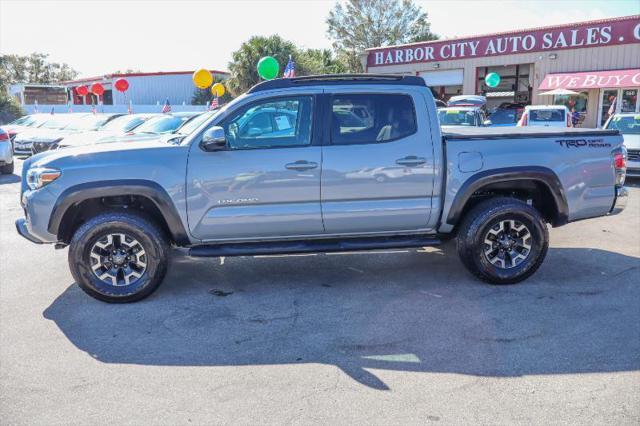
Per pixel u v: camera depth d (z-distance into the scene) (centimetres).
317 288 533
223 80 3959
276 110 503
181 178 487
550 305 479
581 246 684
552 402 323
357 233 523
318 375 361
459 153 511
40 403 330
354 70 5503
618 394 330
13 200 1049
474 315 458
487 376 355
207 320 457
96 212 522
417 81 518
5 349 405
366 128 507
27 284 555
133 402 330
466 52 2831
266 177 493
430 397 331
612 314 456
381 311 471
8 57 7269
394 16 5509
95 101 4162
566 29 2473
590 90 2427
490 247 527
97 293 491
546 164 522
